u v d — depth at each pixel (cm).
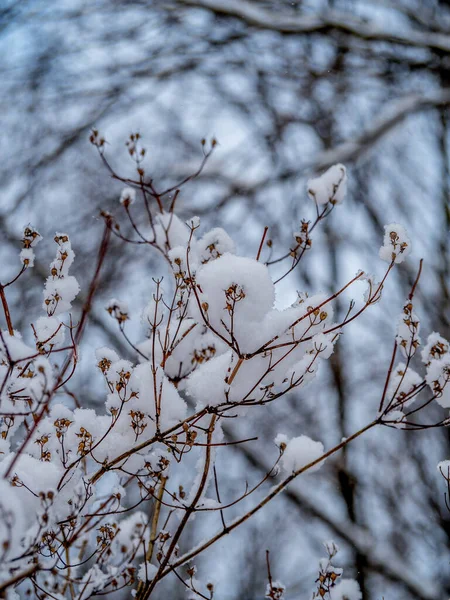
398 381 220
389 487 587
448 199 671
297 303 237
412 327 216
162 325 255
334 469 591
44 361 171
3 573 161
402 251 216
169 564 211
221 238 239
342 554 534
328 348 220
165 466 218
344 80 719
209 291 199
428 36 623
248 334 203
